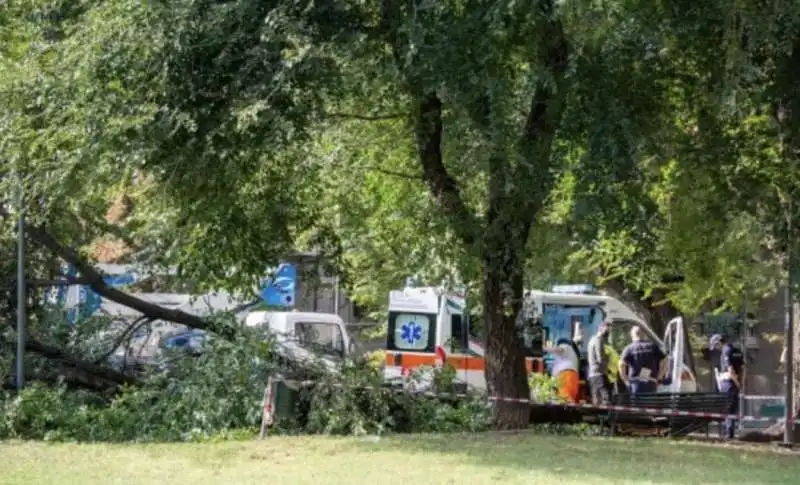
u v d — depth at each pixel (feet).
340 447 95.09
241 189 104.12
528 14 86.84
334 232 132.16
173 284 130.62
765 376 191.11
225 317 116.57
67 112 93.76
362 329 220.64
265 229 114.11
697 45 92.53
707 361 189.57
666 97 100.58
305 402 111.04
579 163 94.99
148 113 89.56
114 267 143.74
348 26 92.79
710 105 98.43
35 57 98.68
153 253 126.00
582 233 96.63
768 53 91.35
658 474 81.25
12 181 100.53
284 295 160.45
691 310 158.20
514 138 94.32
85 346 123.34
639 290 175.32
